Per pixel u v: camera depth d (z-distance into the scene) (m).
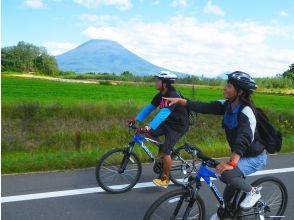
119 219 4.76
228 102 4.03
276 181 4.49
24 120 12.12
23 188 5.69
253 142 3.91
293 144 10.09
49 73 93.88
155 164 5.90
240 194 4.14
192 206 3.88
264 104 28.53
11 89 30.86
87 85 41.12
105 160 5.62
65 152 7.93
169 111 5.48
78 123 12.48
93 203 5.25
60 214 4.81
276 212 4.58
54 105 13.62
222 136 12.83
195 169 6.31
